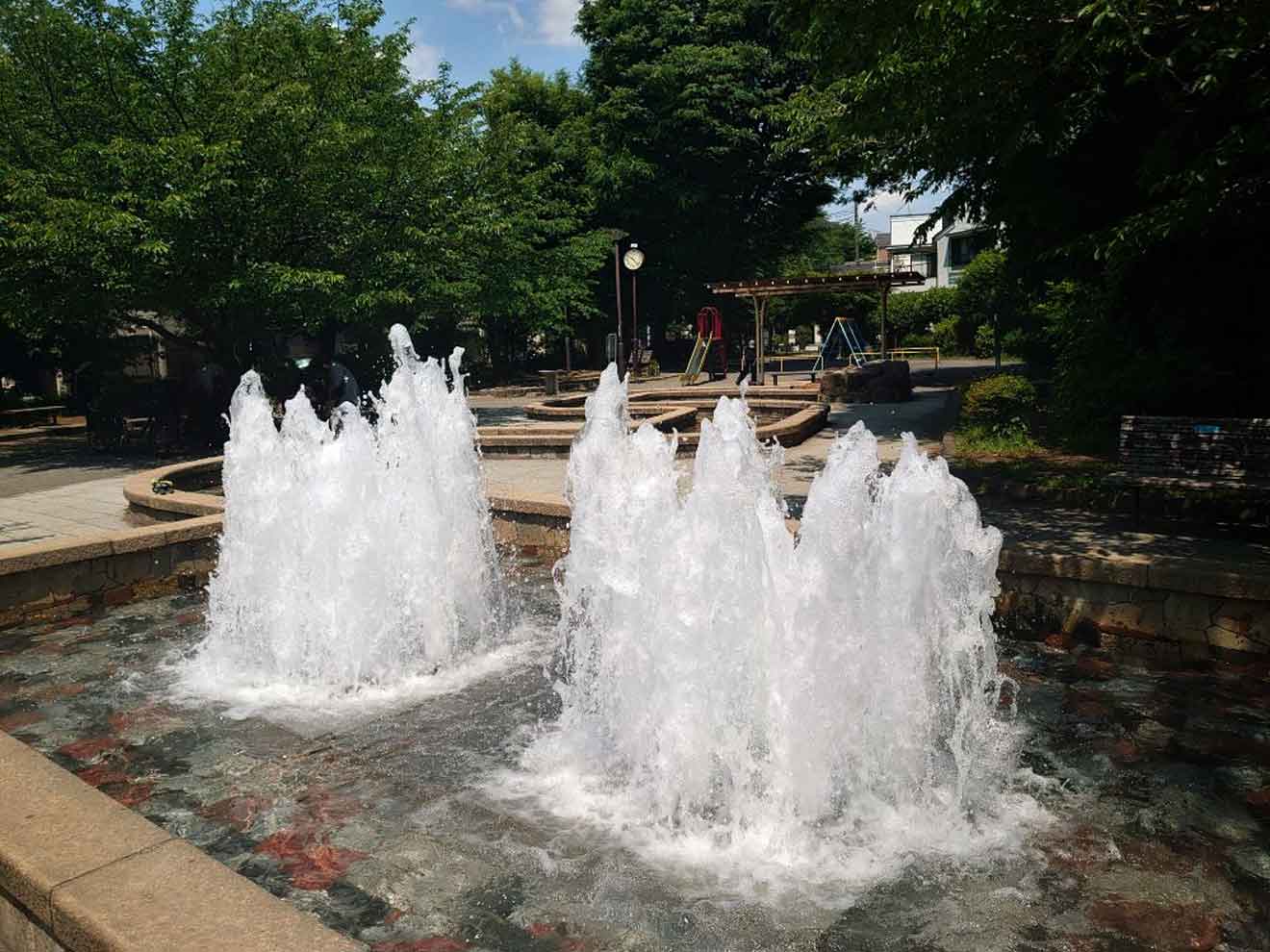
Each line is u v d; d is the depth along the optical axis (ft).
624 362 102.22
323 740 15.46
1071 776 13.71
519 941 10.09
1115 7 20.77
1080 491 27.32
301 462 19.08
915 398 71.36
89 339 67.46
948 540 14.73
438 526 19.70
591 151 115.34
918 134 30.30
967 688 15.24
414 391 20.83
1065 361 40.68
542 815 12.82
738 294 89.56
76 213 44.06
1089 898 10.75
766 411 63.52
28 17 48.67
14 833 9.95
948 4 21.75
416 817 12.83
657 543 13.60
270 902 8.66
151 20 51.26
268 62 53.88
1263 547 21.31
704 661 13.26
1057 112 28.53
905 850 11.82
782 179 121.90
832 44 25.02
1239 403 33.88
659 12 118.11
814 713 12.96
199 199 46.98
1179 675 17.62
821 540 13.28
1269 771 13.79
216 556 26.22
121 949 7.99
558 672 18.45
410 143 59.88
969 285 124.06
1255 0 20.06
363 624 18.28
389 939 10.18
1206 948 9.83
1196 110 26.53
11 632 21.77
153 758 14.94
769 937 10.10
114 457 52.11
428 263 61.72
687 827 12.46
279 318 56.24
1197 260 32.40
